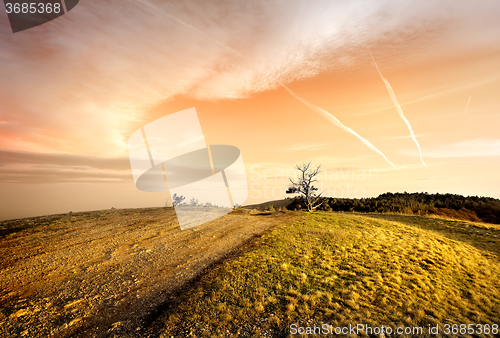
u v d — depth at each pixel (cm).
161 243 934
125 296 523
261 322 450
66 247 804
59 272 615
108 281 588
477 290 702
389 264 788
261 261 748
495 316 558
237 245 945
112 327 416
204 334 406
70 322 421
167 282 602
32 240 855
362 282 641
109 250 807
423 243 1085
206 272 668
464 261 930
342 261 786
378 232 1231
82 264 677
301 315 475
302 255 820
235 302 512
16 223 1130
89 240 901
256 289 569
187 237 1050
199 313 468
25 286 532
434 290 647
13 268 613
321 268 719
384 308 527
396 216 2111
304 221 1525
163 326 423
